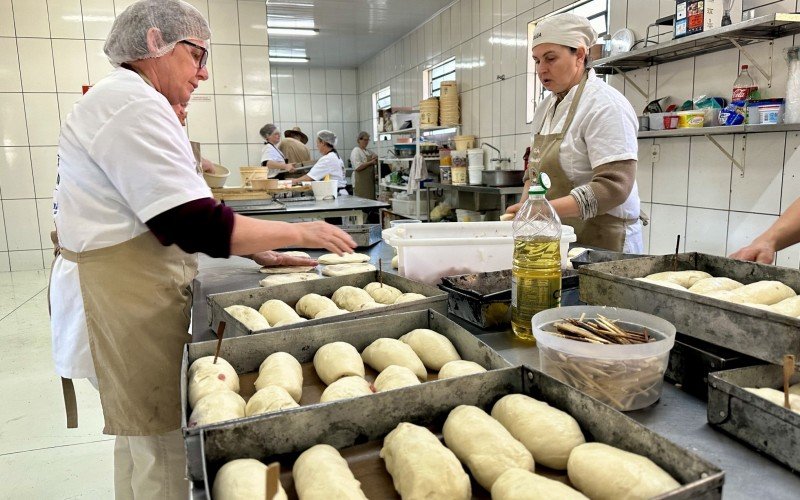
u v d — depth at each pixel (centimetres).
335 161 521
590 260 150
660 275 121
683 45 275
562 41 186
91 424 241
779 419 65
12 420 243
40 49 472
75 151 113
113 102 107
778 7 253
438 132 684
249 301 137
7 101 473
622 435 67
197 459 65
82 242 116
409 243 144
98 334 120
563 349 82
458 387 79
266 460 69
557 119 204
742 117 258
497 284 136
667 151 326
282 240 120
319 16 659
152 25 119
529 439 72
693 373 86
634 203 202
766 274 113
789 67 238
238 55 524
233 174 544
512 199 491
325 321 111
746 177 279
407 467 66
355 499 62
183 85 131
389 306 116
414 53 738
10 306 396
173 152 110
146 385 123
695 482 51
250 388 97
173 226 108
